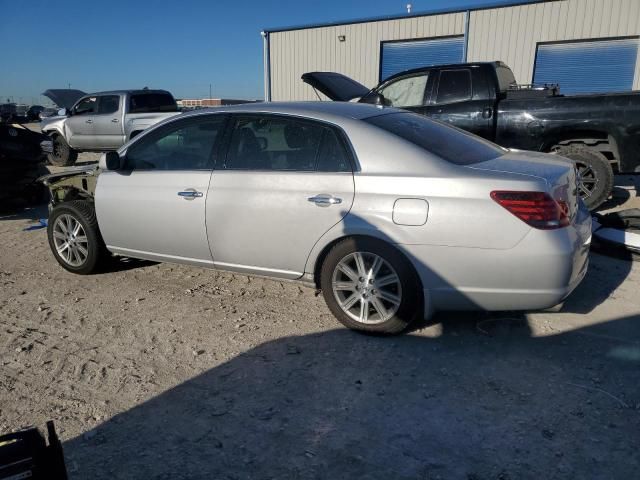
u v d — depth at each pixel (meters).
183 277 5.09
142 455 2.60
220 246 4.18
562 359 3.38
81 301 4.56
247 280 4.97
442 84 7.86
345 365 3.38
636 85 14.36
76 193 5.47
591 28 14.41
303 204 3.76
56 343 3.79
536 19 14.97
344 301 3.78
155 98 14.30
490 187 3.28
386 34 17.08
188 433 2.75
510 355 3.45
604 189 6.89
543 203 3.21
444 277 3.41
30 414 2.95
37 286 4.97
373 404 2.96
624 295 4.35
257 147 4.04
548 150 7.30
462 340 3.66
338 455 2.56
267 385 3.18
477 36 15.76
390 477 2.41
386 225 3.48
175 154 4.43
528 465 2.46
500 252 3.25
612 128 6.72
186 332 3.91
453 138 4.01
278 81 19.34
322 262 3.89
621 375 3.18
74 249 5.15
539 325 3.85
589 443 2.59
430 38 16.52
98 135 14.08
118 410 2.97
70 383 3.26
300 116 3.91
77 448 2.66
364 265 3.64
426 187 3.41
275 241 3.92
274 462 2.52
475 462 2.49
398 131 3.75
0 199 8.30
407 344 3.63
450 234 3.34
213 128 4.25
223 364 3.44
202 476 2.44
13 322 4.16
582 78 14.99
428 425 2.77
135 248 4.71
